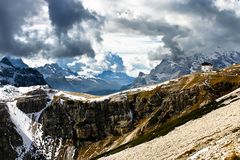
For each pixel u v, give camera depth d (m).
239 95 191.38
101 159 153.75
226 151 51.41
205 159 53.97
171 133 140.00
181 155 80.56
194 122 137.38
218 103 196.50
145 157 107.31
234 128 80.38
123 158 125.94
